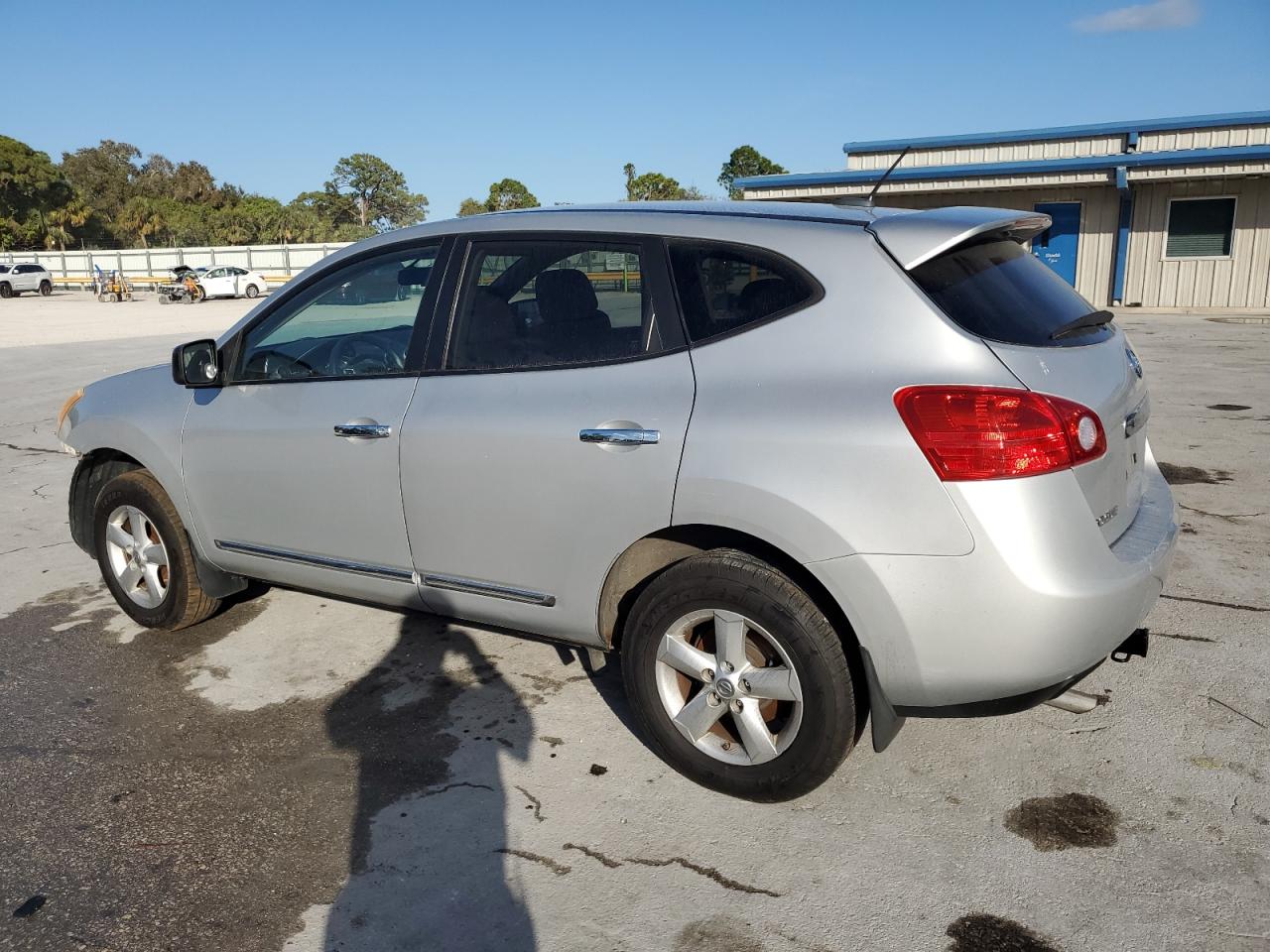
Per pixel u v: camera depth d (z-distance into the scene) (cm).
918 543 250
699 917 249
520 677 388
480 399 321
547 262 320
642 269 301
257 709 367
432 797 306
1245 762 312
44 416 1059
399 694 376
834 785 307
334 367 371
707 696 294
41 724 359
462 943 242
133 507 429
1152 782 302
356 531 358
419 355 342
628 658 307
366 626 443
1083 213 2050
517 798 304
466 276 337
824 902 253
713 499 273
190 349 389
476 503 322
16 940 245
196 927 249
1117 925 242
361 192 11150
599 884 263
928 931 242
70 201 8031
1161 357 1267
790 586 273
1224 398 956
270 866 274
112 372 1456
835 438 257
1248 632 408
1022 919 245
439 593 346
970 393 248
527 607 325
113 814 300
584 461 296
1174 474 666
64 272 5694
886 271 267
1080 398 259
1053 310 285
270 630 442
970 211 289
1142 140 2003
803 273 276
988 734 334
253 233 8650
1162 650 394
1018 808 292
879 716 268
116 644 432
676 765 309
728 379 278
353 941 243
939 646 254
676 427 280
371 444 344
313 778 318
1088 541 254
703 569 284
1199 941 235
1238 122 1917
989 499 245
